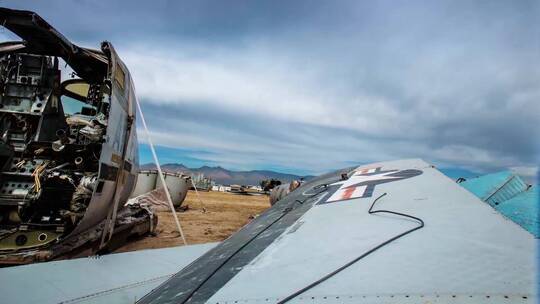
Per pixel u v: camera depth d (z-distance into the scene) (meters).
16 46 8.20
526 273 1.48
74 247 6.33
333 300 1.57
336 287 1.67
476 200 2.52
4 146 7.00
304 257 2.17
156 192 17.44
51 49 8.30
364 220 2.54
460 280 1.50
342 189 3.97
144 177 17.61
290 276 1.95
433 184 3.17
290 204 4.36
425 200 2.71
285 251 2.38
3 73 8.23
